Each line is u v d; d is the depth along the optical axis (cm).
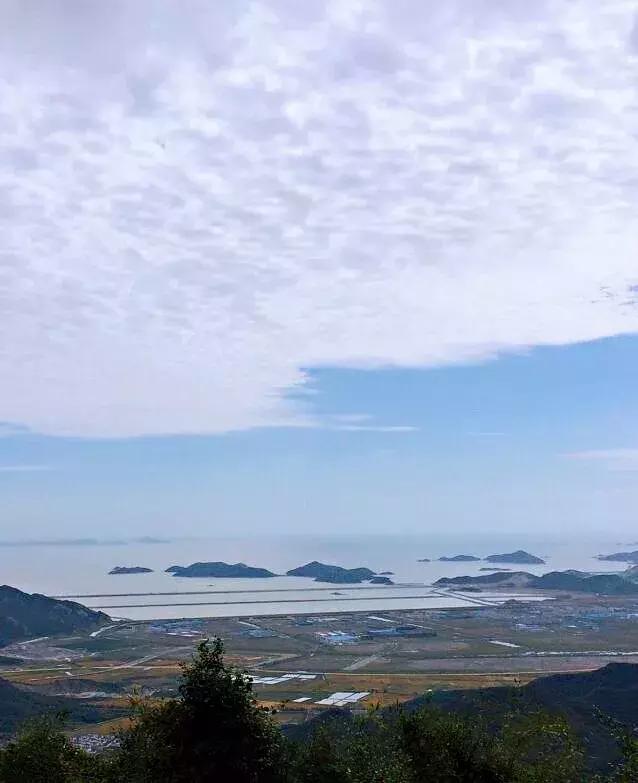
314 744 2792
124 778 2753
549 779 2470
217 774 2633
